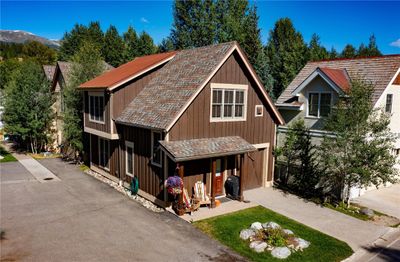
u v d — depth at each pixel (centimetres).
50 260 1032
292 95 2123
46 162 2531
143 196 1659
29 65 2911
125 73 1945
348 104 1528
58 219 1365
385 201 1698
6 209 1470
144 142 1620
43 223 1320
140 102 1762
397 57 1900
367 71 1970
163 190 1498
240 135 1720
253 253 1105
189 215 1420
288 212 1495
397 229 1338
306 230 1301
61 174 2148
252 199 1662
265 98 1786
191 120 1510
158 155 1530
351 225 1366
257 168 1867
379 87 1816
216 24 4384
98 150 2155
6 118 2759
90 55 2536
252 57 3666
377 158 1469
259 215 1442
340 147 1508
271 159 1905
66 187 1841
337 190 1689
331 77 1869
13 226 1285
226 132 1655
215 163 1505
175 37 4641
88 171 2241
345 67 2131
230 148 1534
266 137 1855
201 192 1523
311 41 4984
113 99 1784
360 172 1443
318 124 1992
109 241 1170
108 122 1827
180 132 1476
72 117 2339
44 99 2812
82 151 2447
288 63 4241
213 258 1068
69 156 2719
